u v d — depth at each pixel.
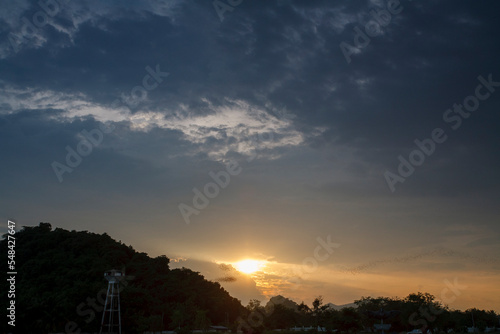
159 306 159.88
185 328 144.62
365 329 136.62
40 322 123.62
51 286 143.88
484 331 149.12
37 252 170.00
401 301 141.38
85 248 178.38
